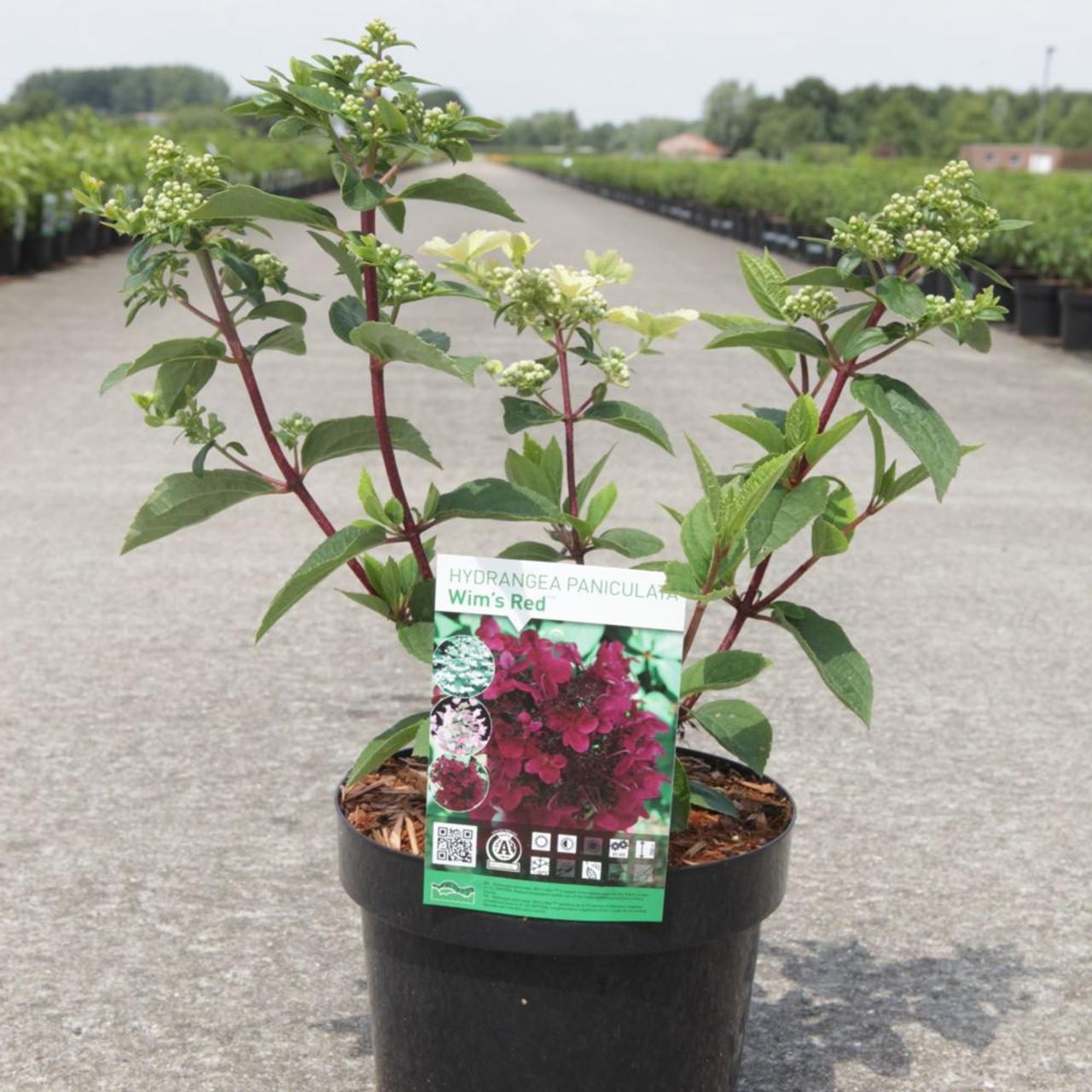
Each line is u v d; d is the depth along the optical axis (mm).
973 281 15562
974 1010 2746
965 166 1876
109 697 4316
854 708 1927
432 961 1941
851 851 3430
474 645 1813
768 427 1972
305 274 17562
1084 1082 2521
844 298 13930
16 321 13078
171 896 3119
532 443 2232
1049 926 3088
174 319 13352
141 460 7617
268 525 6410
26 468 7367
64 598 5312
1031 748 4113
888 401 1859
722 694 4469
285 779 3758
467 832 1841
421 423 8859
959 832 3549
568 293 2066
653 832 1823
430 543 2127
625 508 6836
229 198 1774
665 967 1927
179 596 5367
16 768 3775
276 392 9812
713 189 31641
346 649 4824
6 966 2816
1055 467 8250
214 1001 2717
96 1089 2430
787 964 2906
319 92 1755
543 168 89500
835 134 136875
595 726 1812
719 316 2084
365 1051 2562
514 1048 1935
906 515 6977
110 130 28656
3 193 16406
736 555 2031
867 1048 2605
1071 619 5383
